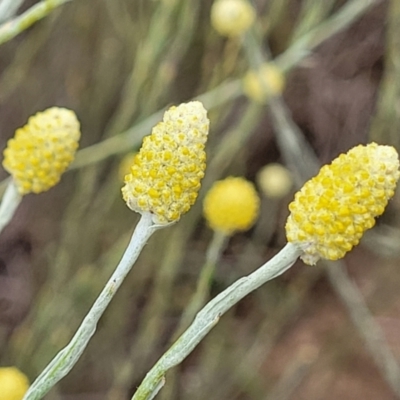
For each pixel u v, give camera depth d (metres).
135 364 0.35
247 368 0.38
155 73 0.34
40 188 0.20
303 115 0.43
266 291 0.40
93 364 0.38
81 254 0.37
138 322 0.40
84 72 0.39
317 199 0.17
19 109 0.40
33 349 0.34
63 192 0.40
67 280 0.36
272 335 0.39
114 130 0.33
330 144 0.43
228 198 0.22
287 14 0.38
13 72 0.37
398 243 0.36
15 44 0.39
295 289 0.40
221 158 0.33
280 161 0.42
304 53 0.29
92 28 0.38
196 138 0.16
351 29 0.41
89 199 0.36
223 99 0.31
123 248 0.34
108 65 0.38
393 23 0.32
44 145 0.20
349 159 0.17
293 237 0.17
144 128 0.30
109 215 0.37
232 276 0.40
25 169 0.20
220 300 0.17
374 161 0.16
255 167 0.42
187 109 0.16
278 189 0.36
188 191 0.17
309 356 0.39
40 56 0.39
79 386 0.38
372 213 0.17
